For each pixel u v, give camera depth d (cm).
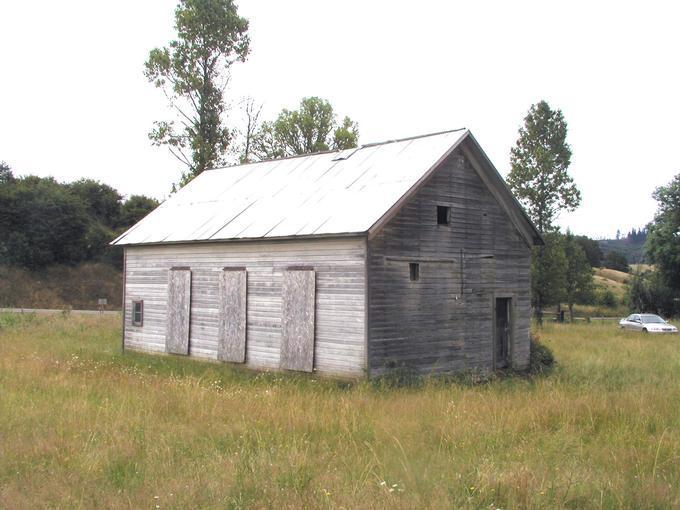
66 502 788
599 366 2283
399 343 1873
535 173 3959
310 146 5200
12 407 1314
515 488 816
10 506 774
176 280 2395
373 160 2227
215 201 2544
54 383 1609
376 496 792
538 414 1224
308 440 1068
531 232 2338
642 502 804
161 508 772
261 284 2094
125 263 2631
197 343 2311
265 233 2034
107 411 1262
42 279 6216
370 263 1811
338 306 1867
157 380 1705
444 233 2038
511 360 2244
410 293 1912
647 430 1180
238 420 1219
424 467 939
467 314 2095
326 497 782
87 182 7438
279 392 1537
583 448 1061
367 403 1403
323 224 1912
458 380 1917
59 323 3612
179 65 3928
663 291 5694
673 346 2931
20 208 6438
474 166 2155
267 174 2586
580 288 5038
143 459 978
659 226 5659
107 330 3303
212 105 3994
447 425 1163
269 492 802
